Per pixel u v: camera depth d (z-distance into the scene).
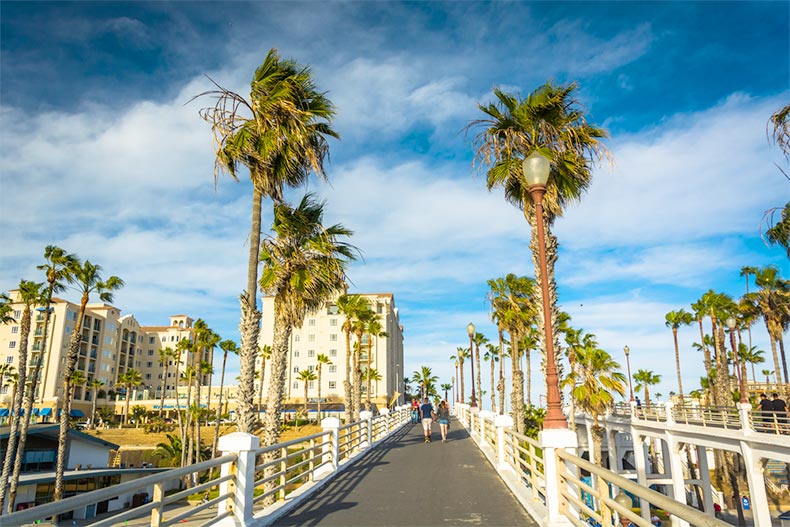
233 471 7.39
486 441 18.44
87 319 93.62
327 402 85.44
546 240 14.95
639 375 77.56
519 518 8.12
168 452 58.78
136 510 4.84
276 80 13.50
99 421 90.56
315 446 11.17
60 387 84.94
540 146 14.93
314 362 87.31
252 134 13.47
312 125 14.48
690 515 3.00
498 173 15.04
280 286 17.38
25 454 36.47
